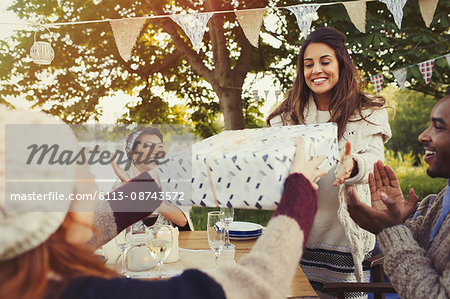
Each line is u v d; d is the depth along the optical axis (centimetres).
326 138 110
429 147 109
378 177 113
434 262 102
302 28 246
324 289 150
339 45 168
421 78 400
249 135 125
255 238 179
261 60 608
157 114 704
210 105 711
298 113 184
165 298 55
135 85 698
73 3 609
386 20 471
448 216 107
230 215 179
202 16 250
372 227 111
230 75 543
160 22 551
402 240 103
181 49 559
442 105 106
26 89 638
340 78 170
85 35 601
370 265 173
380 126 163
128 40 263
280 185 87
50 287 53
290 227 67
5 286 49
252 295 58
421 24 460
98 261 60
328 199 167
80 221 59
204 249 165
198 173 99
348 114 165
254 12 250
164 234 133
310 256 178
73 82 661
